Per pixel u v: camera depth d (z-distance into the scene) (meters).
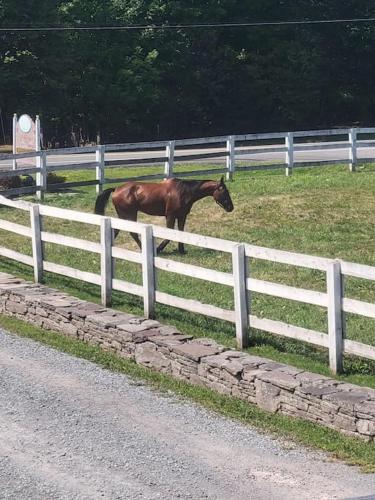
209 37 56.41
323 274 15.76
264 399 9.73
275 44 57.12
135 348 11.42
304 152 34.41
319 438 8.88
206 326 12.64
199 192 17.61
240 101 57.34
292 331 10.96
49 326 13.02
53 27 49.84
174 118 56.91
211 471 7.99
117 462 8.16
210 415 9.55
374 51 56.97
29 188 23.16
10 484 7.67
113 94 52.78
